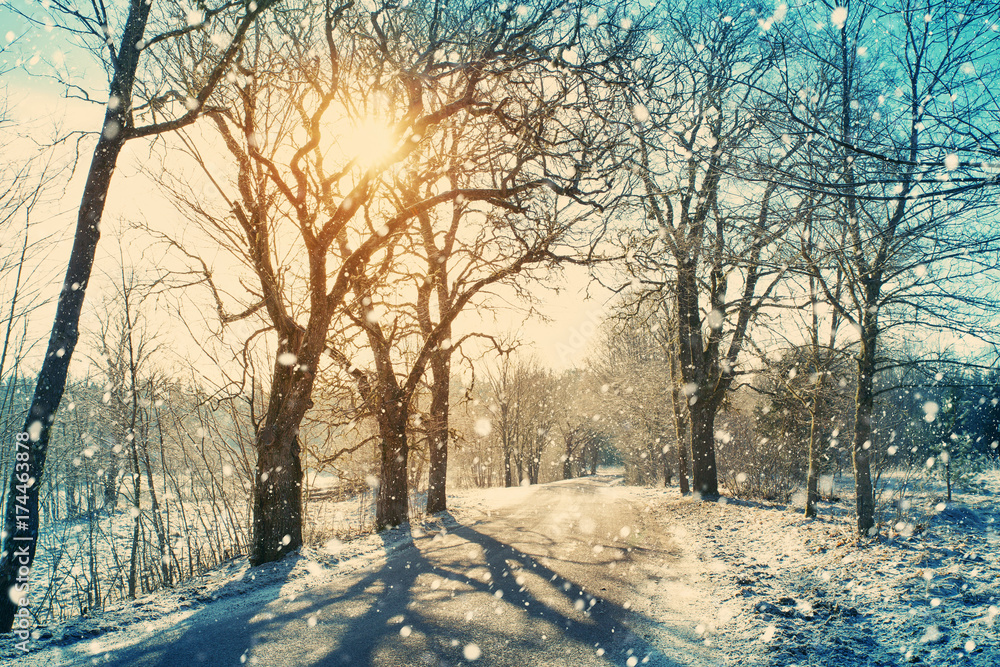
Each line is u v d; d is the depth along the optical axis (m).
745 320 17.27
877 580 6.56
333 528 14.04
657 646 5.06
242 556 11.05
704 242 8.02
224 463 12.40
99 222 7.04
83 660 5.06
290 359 9.27
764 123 5.05
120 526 14.11
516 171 10.08
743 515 14.37
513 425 44.44
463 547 11.00
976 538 8.88
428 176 12.36
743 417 23.59
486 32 8.31
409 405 15.39
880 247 5.54
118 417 12.09
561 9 8.12
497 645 5.23
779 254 7.36
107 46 7.13
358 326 13.23
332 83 9.06
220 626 6.08
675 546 10.53
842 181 4.69
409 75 8.42
